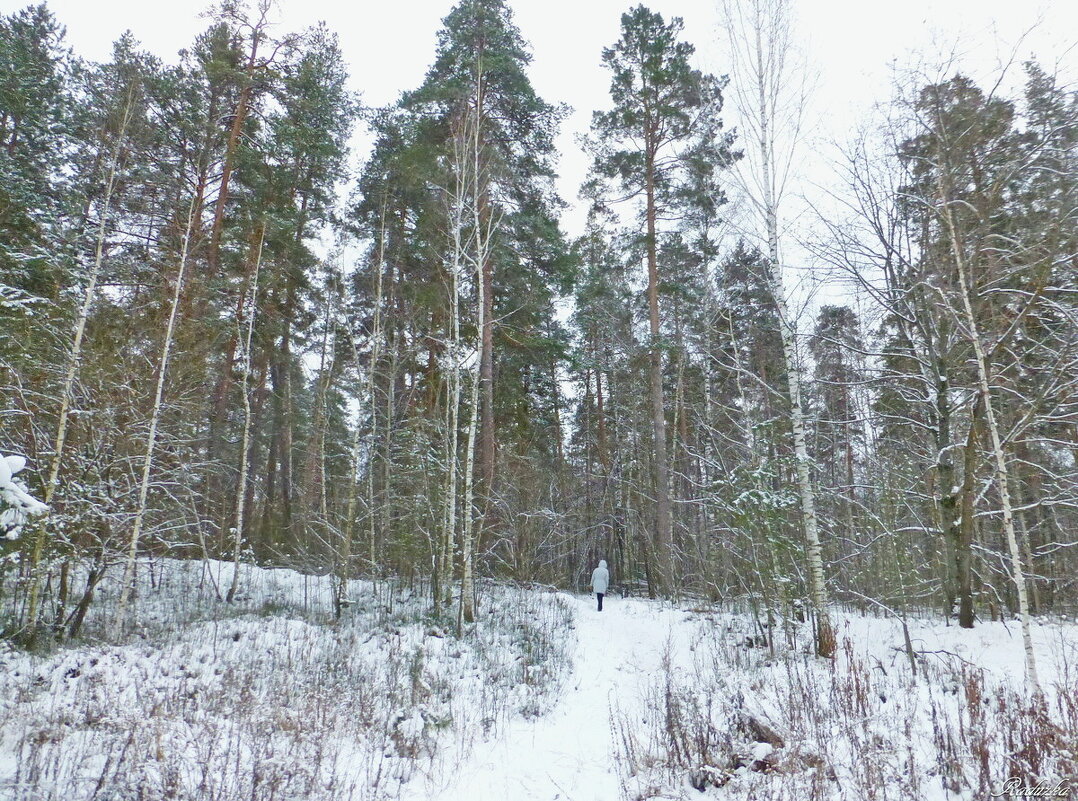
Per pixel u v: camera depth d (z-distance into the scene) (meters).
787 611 12.27
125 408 11.05
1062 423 13.34
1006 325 10.95
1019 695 8.27
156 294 12.84
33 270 12.07
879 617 15.01
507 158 18.64
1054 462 16.20
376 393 18.91
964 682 7.97
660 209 20.84
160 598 14.09
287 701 7.85
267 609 13.78
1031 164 11.30
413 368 20.05
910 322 13.72
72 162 15.14
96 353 10.77
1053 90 11.47
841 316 17.86
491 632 13.18
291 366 22.61
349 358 20.08
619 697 9.55
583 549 26.98
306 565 18.56
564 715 8.73
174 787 5.07
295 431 23.95
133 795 4.95
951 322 11.18
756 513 12.64
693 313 22.41
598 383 28.38
